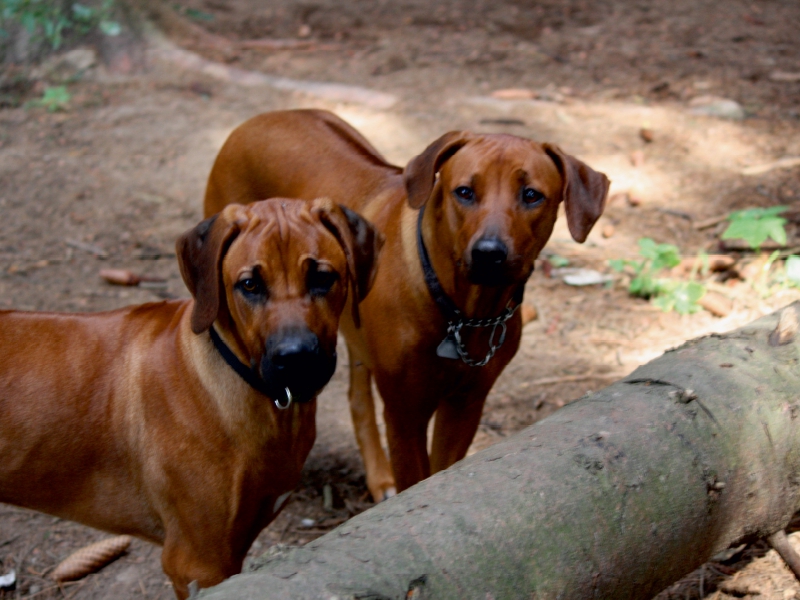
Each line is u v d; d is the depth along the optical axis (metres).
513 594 2.01
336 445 4.09
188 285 2.48
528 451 2.29
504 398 4.32
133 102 7.97
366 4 10.53
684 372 2.70
